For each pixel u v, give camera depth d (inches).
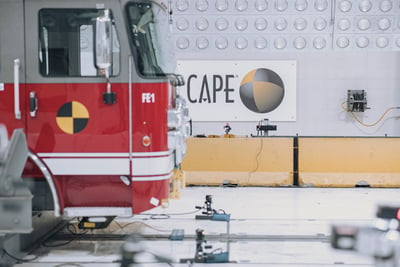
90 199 305.9
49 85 297.3
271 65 658.2
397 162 557.6
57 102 297.1
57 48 299.3
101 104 296.7
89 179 303.7
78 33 299.1
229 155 568.1
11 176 257.9
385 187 557.3
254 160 566.3
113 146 297.7
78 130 297.0
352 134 660.1
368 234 186.7
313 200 486.0
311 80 657.6
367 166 559.8
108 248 326.0
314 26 665.6
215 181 567.8
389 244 184.7
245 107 658.2
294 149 562.9
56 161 297.6
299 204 467.8
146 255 308.0
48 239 345.7
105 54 271.1
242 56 657.6
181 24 665.6
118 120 296.7
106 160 297.7
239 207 455.2
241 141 567.8
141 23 303.0
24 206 258.8
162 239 346.9
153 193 299.6
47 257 305.1
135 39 298.7
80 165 297.6
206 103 658.2
